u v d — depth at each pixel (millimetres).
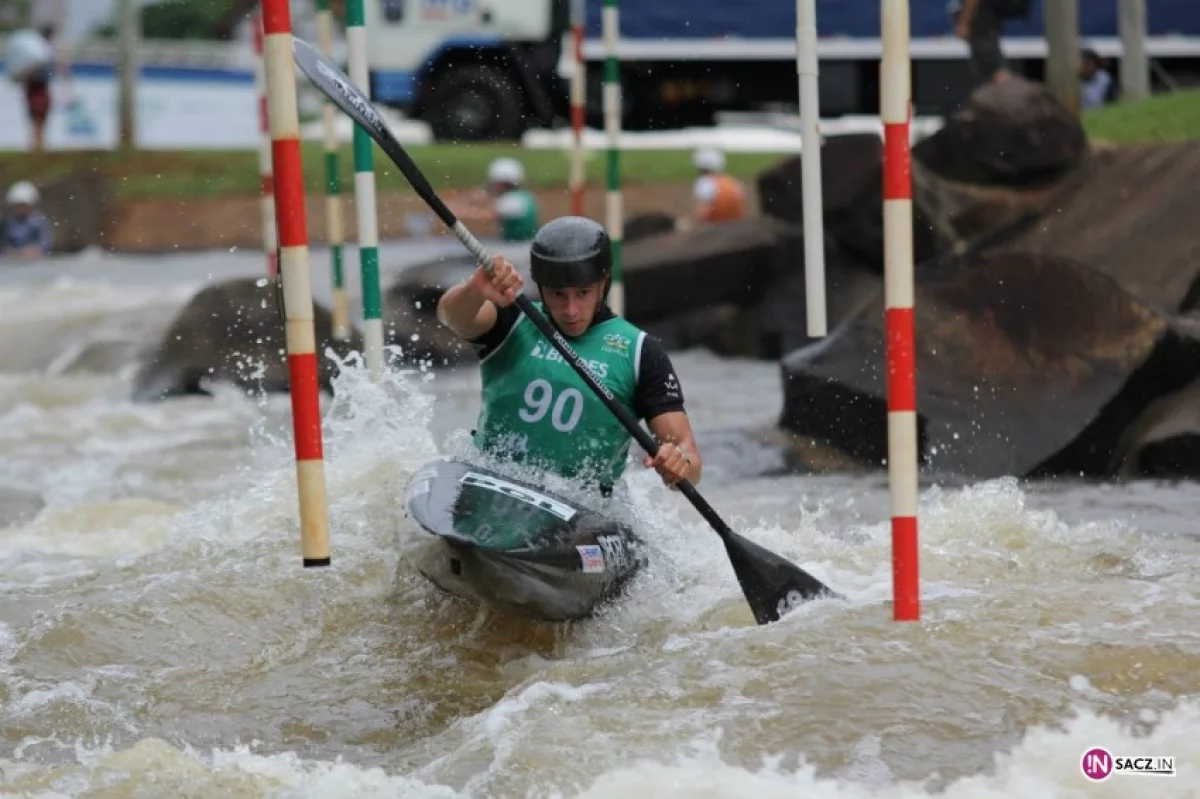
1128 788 14242
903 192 17547
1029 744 15164
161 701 18547
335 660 19812
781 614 19906
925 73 70312
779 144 89312
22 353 55125
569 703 16781
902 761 14961
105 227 81500
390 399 27141
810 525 26531
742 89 77562
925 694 16328
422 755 16359
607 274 20734
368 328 27375
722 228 52625
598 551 19766
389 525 23672
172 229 80688
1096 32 72812
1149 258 38562
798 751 15266
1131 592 19906
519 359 21328
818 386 34656
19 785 15594
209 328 47969
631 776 14836
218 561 23109
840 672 16938
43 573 24031
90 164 86375
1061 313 32969
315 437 17438
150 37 89562
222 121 90062
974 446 31812
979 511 24891
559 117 82812
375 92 82125
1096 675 16641
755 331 50531
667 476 20328
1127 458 31422
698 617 20500
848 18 75000
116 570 23469
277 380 46844
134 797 15273
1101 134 54188
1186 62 72750
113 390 48625
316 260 68000
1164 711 15742
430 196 20016
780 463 33781
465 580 18984
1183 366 31844
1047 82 55062
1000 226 41719
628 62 77062
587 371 20484
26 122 88750
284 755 16594
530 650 20047
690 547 23312
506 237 76000
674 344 52031
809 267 25406
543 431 21094
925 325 33812
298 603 21422
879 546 24469
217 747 17156
